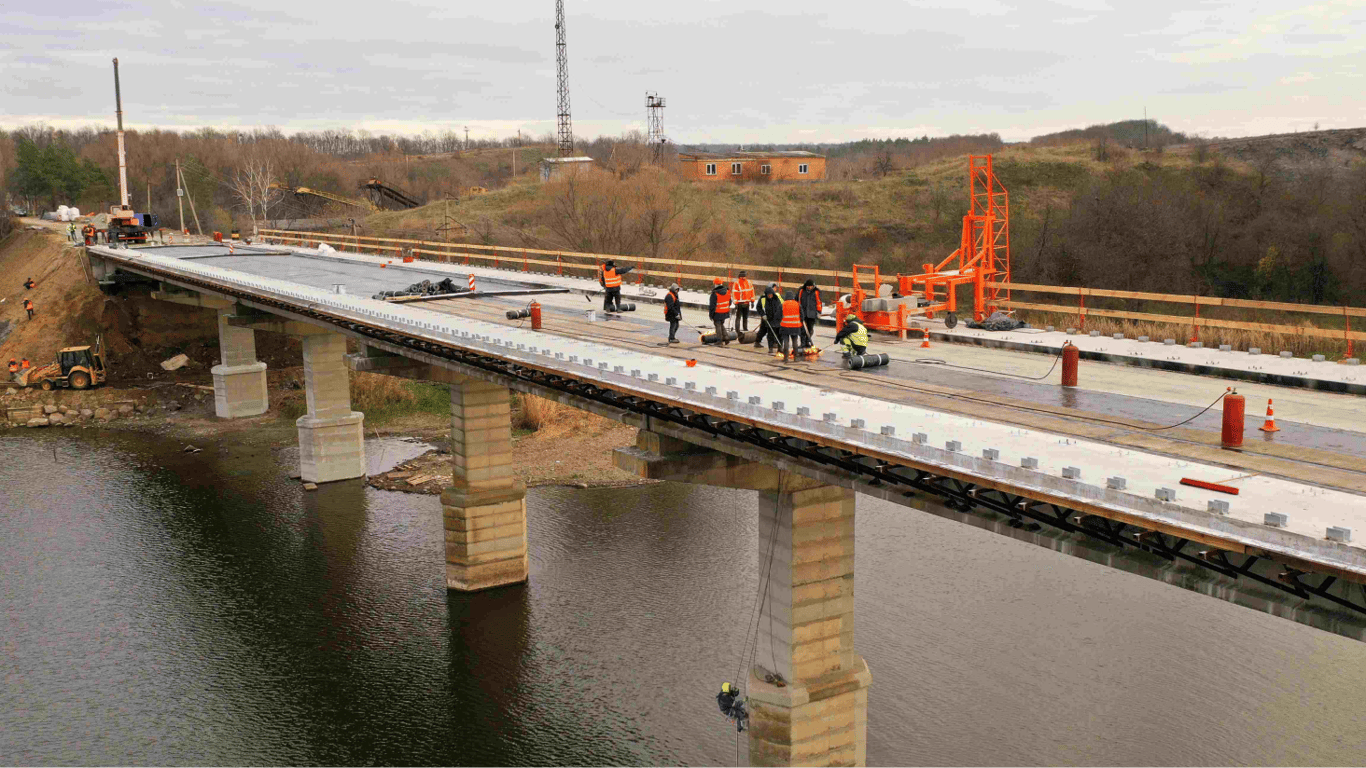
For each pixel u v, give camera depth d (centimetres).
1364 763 2520
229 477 5194
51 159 14562
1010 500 1520
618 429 5634
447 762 2694
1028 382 2383
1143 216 9050
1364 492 1438
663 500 4616
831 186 11900
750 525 4297
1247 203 9906
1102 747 2605
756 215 10888
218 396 6394
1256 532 1195
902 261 9694
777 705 2375
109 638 3403
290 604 3650
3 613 3588
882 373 2511
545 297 4419
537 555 4016
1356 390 2202
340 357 5056
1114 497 1339
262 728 2866
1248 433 1844
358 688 3061
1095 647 3141
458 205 11788
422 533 4359
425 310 3875
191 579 3881
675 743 2716
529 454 5303
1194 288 8688
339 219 12281
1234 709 2780
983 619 3325
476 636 3359
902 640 3178
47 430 6225
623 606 3538
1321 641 3167
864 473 1814
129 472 5306
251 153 17088
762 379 2347
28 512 4669
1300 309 2517
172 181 15875
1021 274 9100
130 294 7306
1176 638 3195
